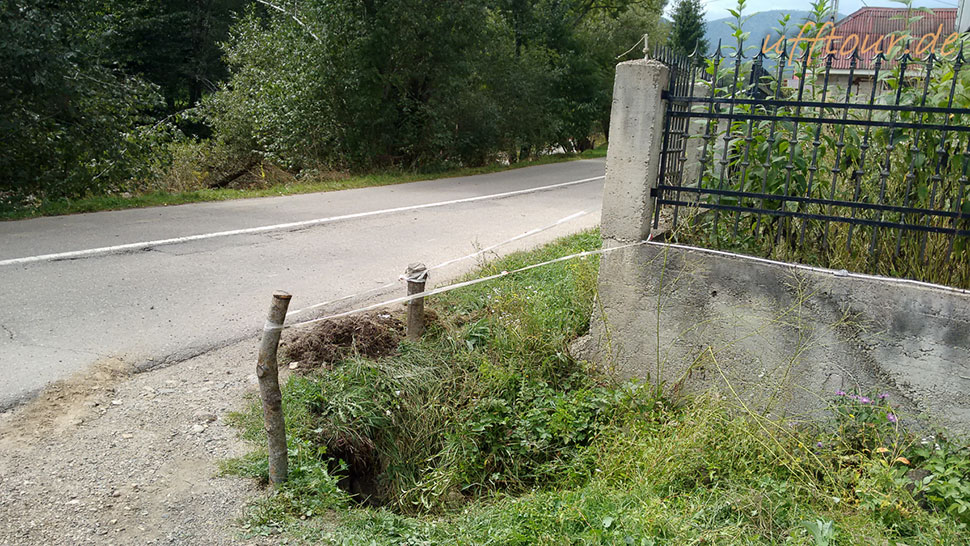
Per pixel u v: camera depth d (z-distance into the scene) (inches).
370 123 753.0
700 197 195.6
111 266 278.7
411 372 189.0
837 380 166.7
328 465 161.6
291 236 360.5
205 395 174.9
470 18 795.4
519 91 982.4
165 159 527.8
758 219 186.9
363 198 529.0
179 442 152.5
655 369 191.8
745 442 151.6
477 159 920.9
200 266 288.2
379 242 357.7
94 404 165.6
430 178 729.6
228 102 788.6
